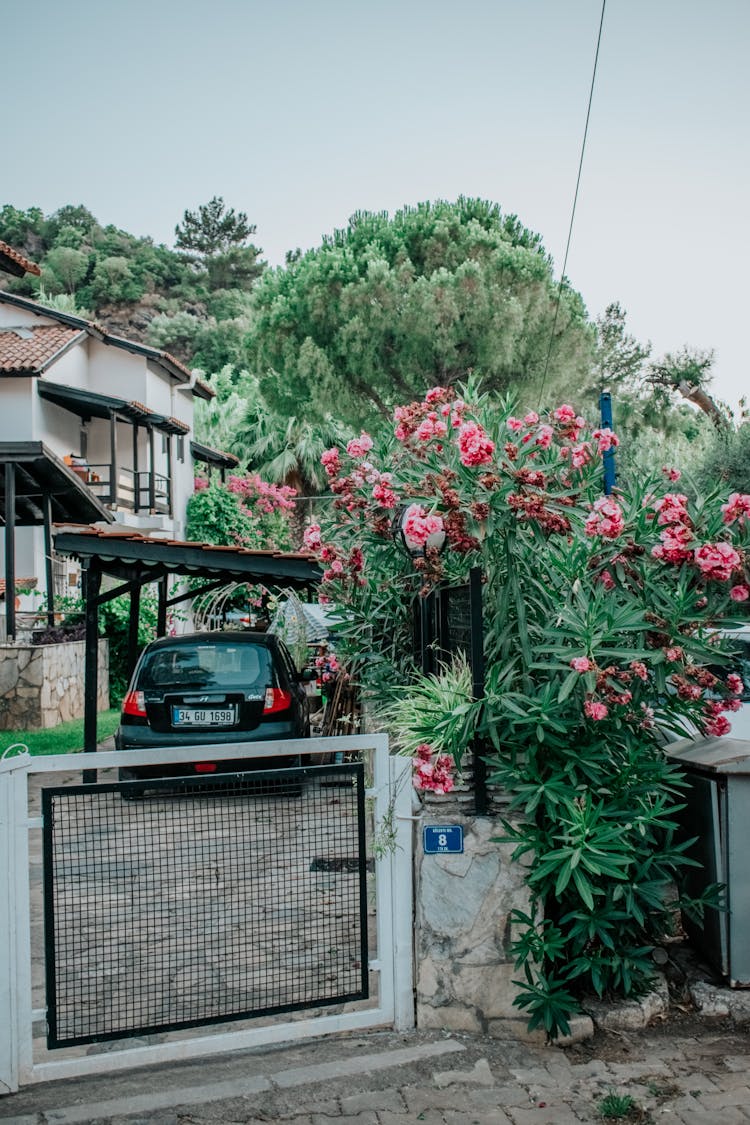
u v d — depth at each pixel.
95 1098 3.62
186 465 32.34
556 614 4.54
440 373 24.62
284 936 4.19
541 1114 3.46
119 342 27.42
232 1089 3.65
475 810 4.26
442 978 4.18
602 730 4.41
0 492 19.38
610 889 4.26
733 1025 4.28
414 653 6.59
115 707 18.31
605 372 27.30
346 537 6.74
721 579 4.27
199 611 16.55
